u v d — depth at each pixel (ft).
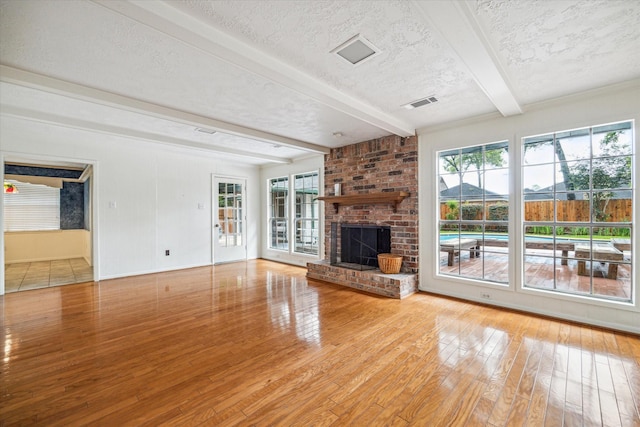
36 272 17.93
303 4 5.28
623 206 9.38
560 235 11.09
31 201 22.59
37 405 5.74
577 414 5.46
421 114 11.44
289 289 14.10
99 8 5.23
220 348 8.14
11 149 13.19
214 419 5.39
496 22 5.85
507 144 11.72
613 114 9.06
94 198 15.71
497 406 5.71
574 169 10.34
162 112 10.34
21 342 8.48
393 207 14.21
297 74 7.89
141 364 7.30
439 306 11.48
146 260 17.61
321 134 14.07
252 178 23.21
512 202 11.02
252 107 10.47
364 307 11.44
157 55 6.93
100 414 5.51
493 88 8.38
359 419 5.39
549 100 10.03
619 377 6.62
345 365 7.24
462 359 7.47
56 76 7.97
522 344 8.25
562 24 5.93
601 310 9.40
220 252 21.17
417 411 5.59
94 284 15.12
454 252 13.17
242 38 6.36
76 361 7.43
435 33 5.84
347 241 16.12
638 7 5.41
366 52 6.96
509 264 11.19
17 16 5.42
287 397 6.03
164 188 18.37
